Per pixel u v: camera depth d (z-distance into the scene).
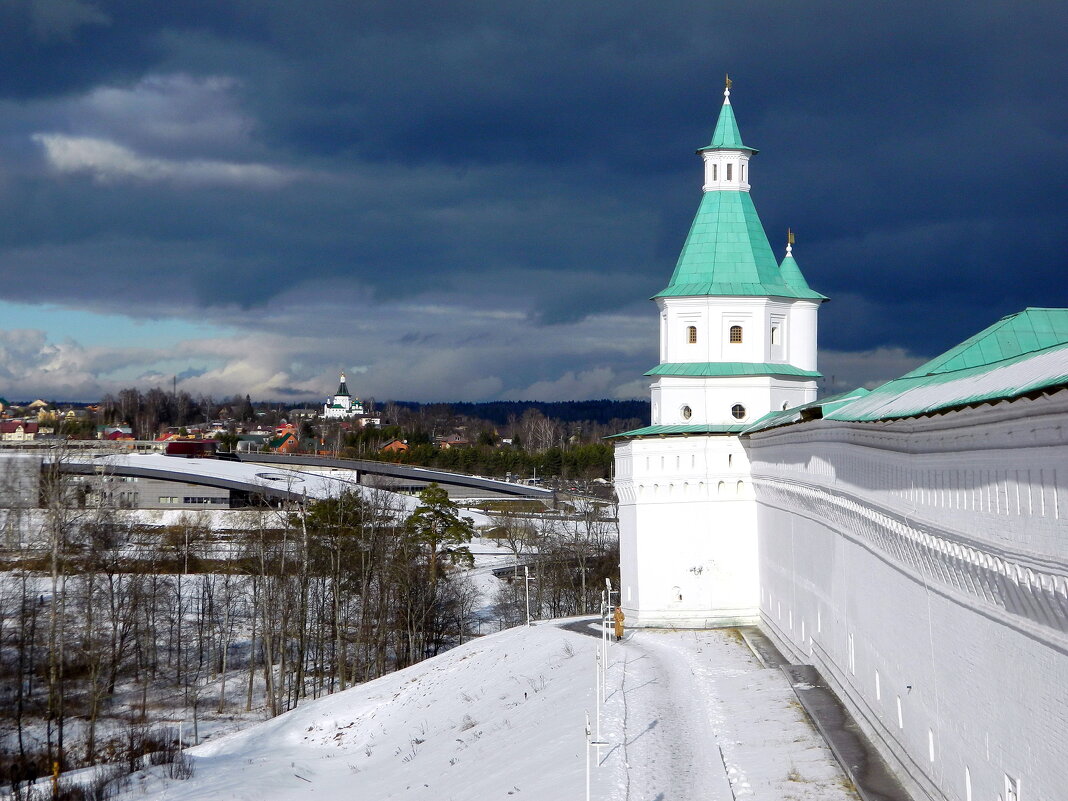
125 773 56.97
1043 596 20.39
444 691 64.38
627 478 65.25
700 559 63.38
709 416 65.44
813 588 46.69
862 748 35.97
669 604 63.75
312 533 105.44
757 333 66.31
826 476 41.50
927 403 25.97
